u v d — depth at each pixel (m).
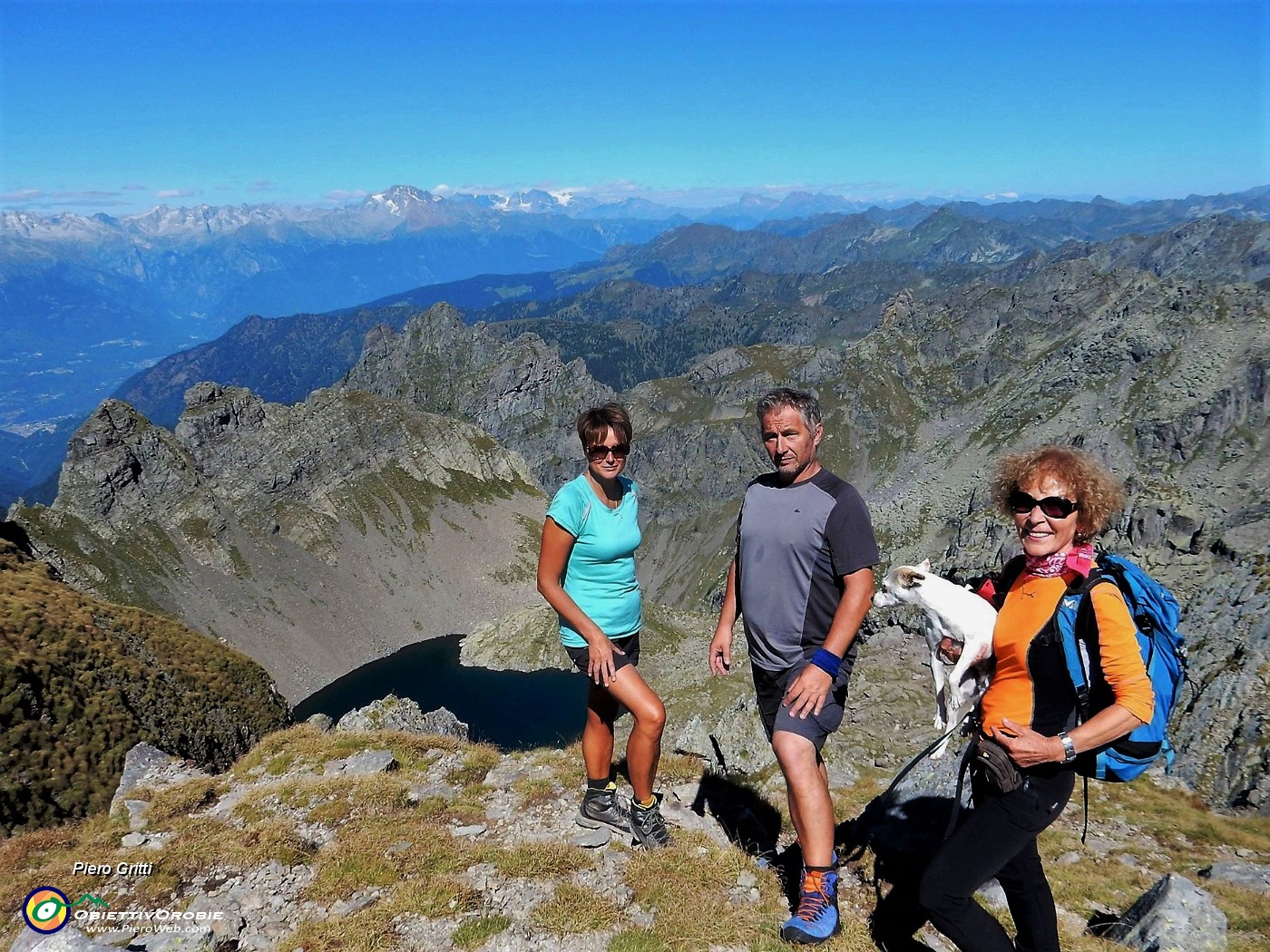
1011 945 2.20
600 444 2.69
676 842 3.02
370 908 2.78
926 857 2.90
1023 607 2.14
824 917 2.46
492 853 2.99
